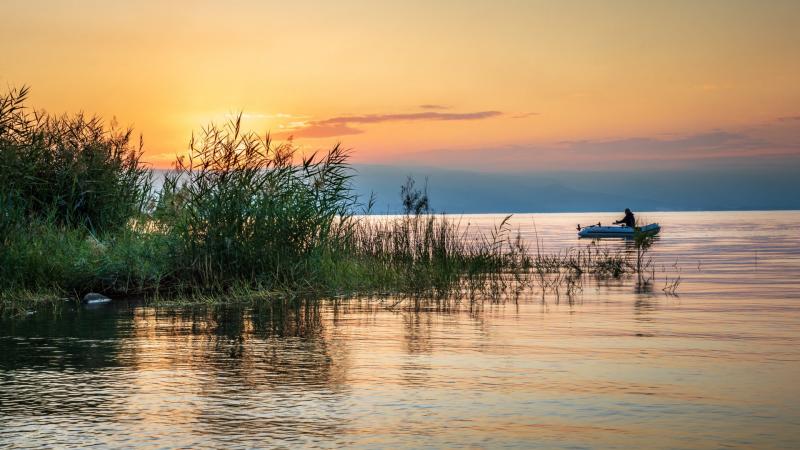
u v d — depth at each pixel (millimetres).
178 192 16547
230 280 16047
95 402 6969
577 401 7047
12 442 5781
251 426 6195
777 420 6410
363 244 19703
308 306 14312
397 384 7707
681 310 13938
